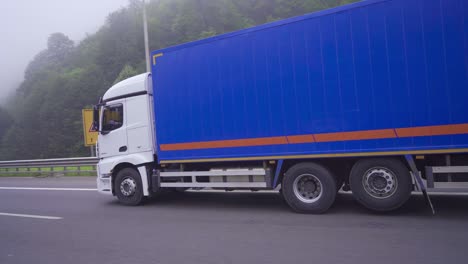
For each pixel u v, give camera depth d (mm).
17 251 5371
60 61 82875
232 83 6965
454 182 5711
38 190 12297
